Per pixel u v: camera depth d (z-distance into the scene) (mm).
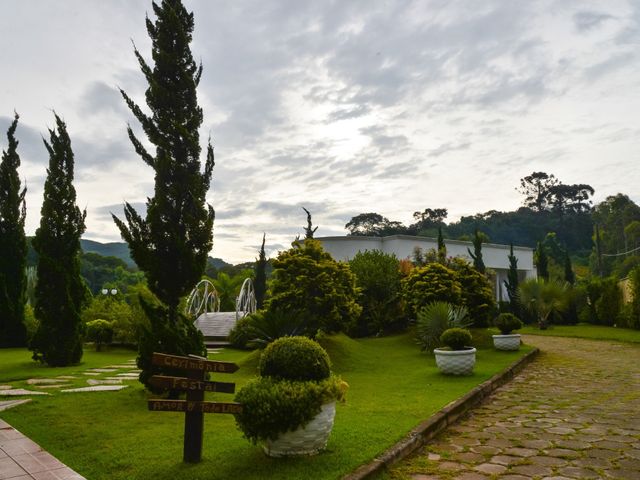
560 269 46969
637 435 6133
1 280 18750
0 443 5844
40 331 13312
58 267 13414
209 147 9156
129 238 8500
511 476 4750
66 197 13797
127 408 7645
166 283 8664
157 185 8797
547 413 7465
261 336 12891
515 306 29328
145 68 9008
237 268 52094
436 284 17844
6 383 10336
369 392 8906
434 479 4691
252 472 4586
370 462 4887
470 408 8016
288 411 4828
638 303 23047
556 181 77562
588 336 21375
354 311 14195
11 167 19531
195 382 4930
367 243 31281
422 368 12398
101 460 5141
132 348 19047
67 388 9602
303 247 14820
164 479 4496
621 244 55594
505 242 69062
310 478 4418
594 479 4641
